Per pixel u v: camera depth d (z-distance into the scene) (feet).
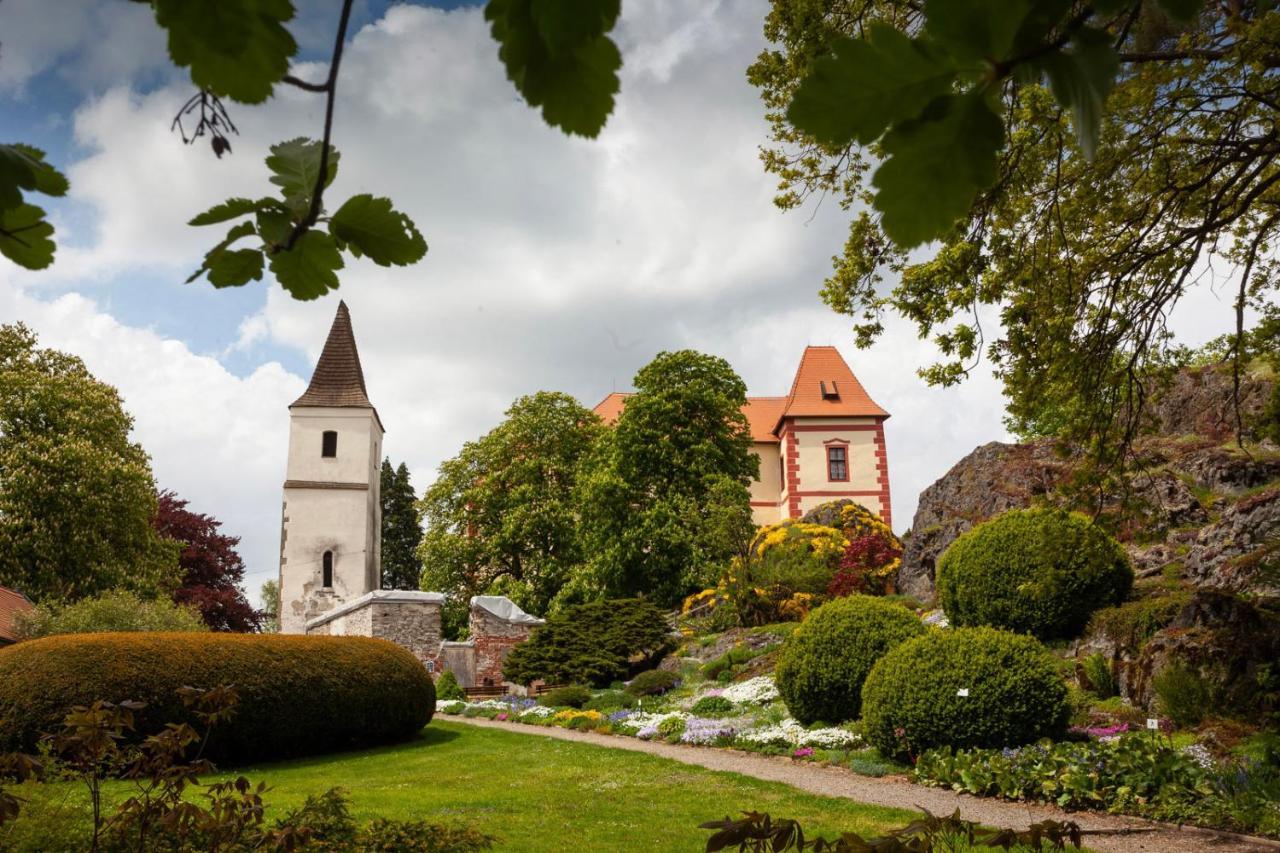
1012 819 28.35
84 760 14.08
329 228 3.37
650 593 96.84
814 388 128.98
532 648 76.28
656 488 100.37
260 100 2.86
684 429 102.32
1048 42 2.71
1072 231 27.63
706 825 7.15
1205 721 34.40
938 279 26.89
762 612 80.79
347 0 2.72
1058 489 29.19
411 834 17.65
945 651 36.83
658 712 57.41
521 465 112.37
